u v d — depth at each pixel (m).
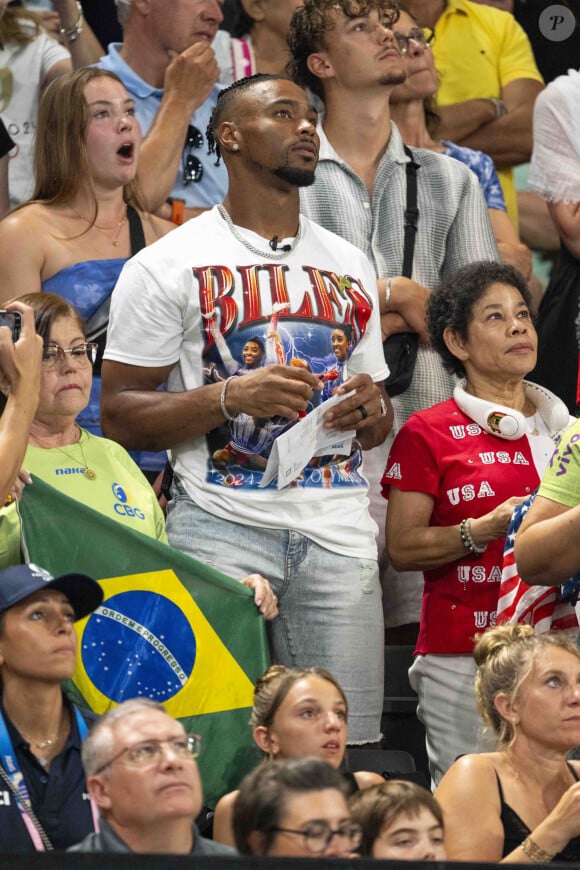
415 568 13.77
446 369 14.93
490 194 18.91
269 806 8.70
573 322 18.62
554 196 18.97
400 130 18.59
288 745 11.03
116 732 9.36
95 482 12.83
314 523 13.50
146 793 9.16
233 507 13.37
